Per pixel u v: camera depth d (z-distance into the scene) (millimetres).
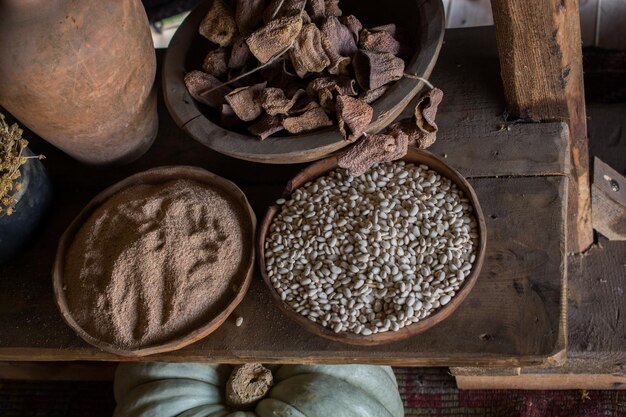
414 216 819
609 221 928
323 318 784
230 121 863
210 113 885
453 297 777
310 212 842
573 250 944
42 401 1112
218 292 819
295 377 946
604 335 894
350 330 774
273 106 811
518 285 809
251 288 848
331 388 925
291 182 858
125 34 801
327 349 810
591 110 1063
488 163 875
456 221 815
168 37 1317
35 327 864
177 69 871
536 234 830
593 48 1171
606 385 1002
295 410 904
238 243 838
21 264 908
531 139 876
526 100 861
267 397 942
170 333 806
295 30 801
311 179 877
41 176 905
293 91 839
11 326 868
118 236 849
